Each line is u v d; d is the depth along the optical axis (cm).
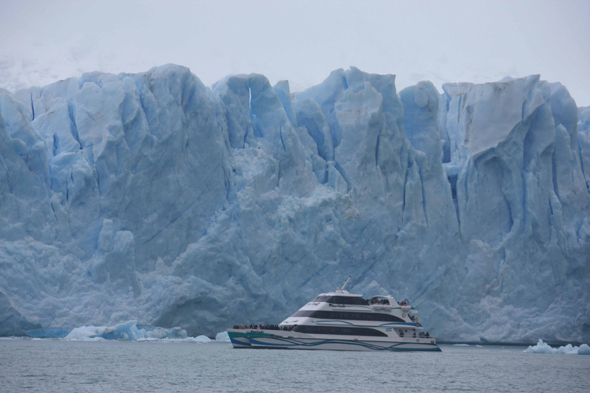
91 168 15138
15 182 14488
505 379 9794
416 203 18038
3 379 8119
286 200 16938
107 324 14412
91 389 7669
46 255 14338
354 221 17250
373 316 12481
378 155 17838
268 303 16250
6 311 13500
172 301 15100
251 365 10225
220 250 15912
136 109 15588
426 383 9012
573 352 14650
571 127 19612
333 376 9281
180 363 10244
